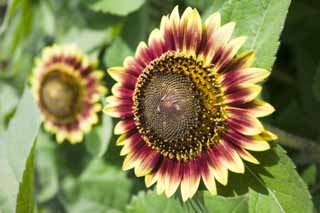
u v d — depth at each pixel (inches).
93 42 32.0
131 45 30.8
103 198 32.9
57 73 31.9
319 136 29.7
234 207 22.8
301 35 30.7
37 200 35.2
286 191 21.2
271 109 20.6
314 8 29.6
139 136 22.7
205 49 21.6
